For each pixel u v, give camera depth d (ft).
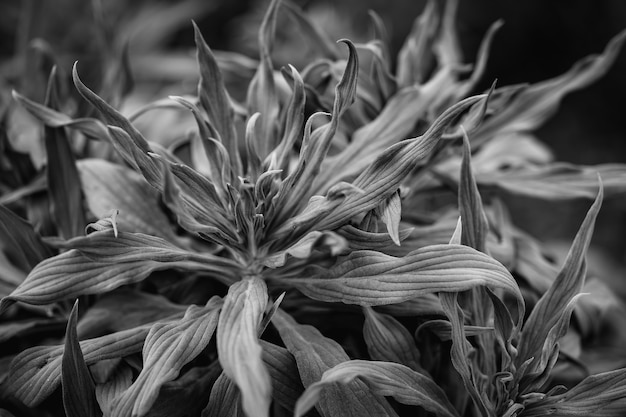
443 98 1.66
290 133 1.41
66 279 1.36
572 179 1.72
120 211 1.52
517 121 1.76
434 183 1.78
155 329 1.31
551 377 1.59
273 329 1.48
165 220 1.54
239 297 1.30
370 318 1.39
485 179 1.73
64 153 1.57
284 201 1.39
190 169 1.37
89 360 1.35
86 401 1.35
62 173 1.57
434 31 1.80
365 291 1.31
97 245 1.32
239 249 1.41
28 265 1.60
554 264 1.81
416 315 1.42
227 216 1.39
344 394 1.31
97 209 1.52
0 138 1.68
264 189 1.37
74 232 1.58
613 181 1.69
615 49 1.74
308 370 1.32
